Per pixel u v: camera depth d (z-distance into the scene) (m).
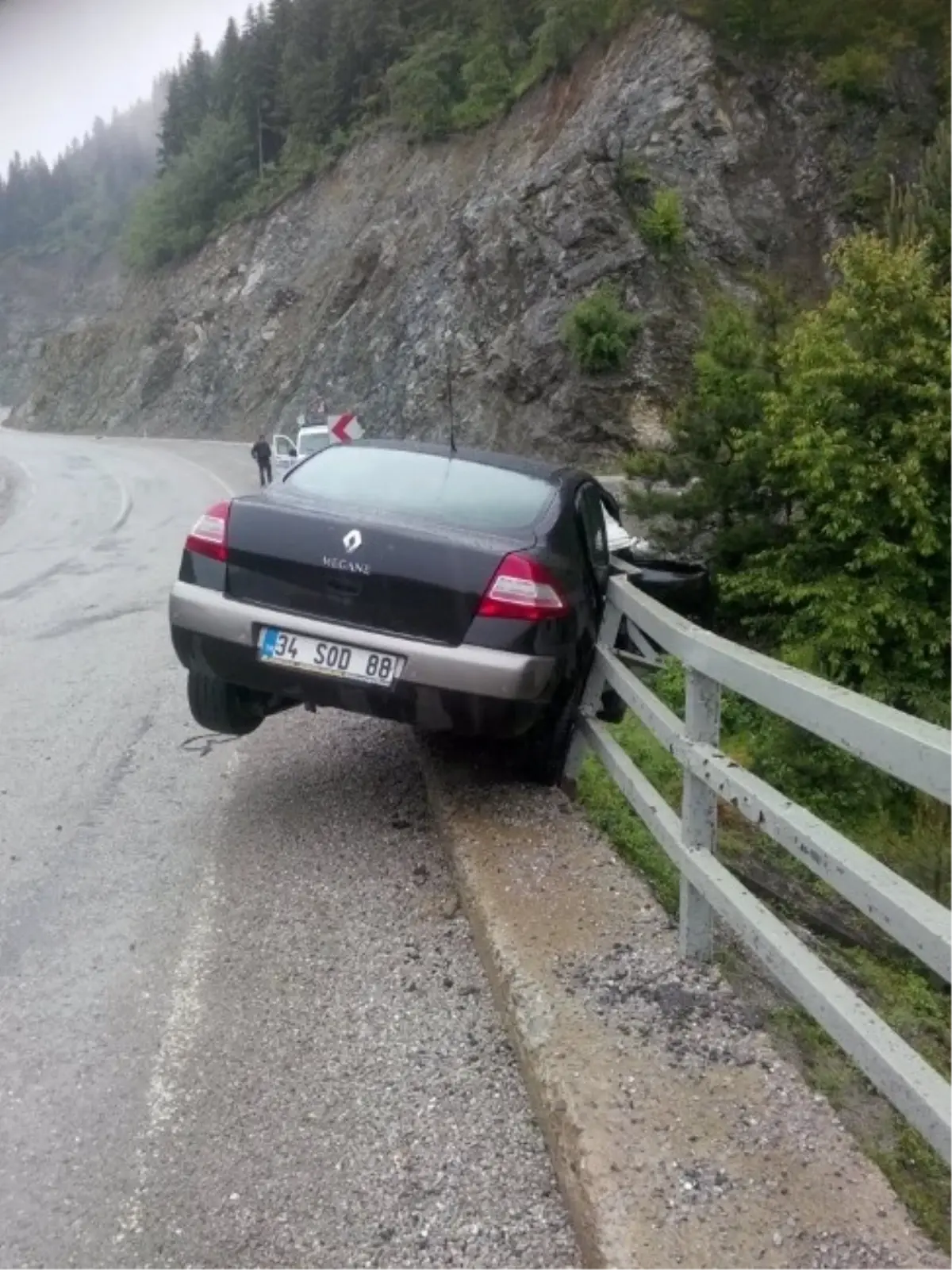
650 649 6.20
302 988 3.72
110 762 6.18
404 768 5.95
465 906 4.22
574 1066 3.02
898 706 12.73
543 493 5.34
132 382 82.06
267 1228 2.67
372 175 69.81
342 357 56.22
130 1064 3.31
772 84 42.25
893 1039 2.33
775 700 2.82
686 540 15.31
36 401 99.62
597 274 37.62
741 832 7.44
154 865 4.72
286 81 85.50
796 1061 3.70
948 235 15.90
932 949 2.06
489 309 43.00
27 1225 2.67
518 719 4.59
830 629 12.80
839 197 39.94
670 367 35.31
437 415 42.56
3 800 5.54
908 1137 3.48
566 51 51.94
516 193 45.06
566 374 36.38
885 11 43.22
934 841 8.65
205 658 4.90
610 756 4.75
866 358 12.95
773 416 13.34
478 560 4.60
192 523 23.23
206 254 83.75
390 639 4.59
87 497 32.47
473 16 68.56
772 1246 2.43
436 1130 3.02
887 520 12.88
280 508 4.94
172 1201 2.75
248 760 6.16
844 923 6.59
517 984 3.45
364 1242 2.62
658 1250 2.42
